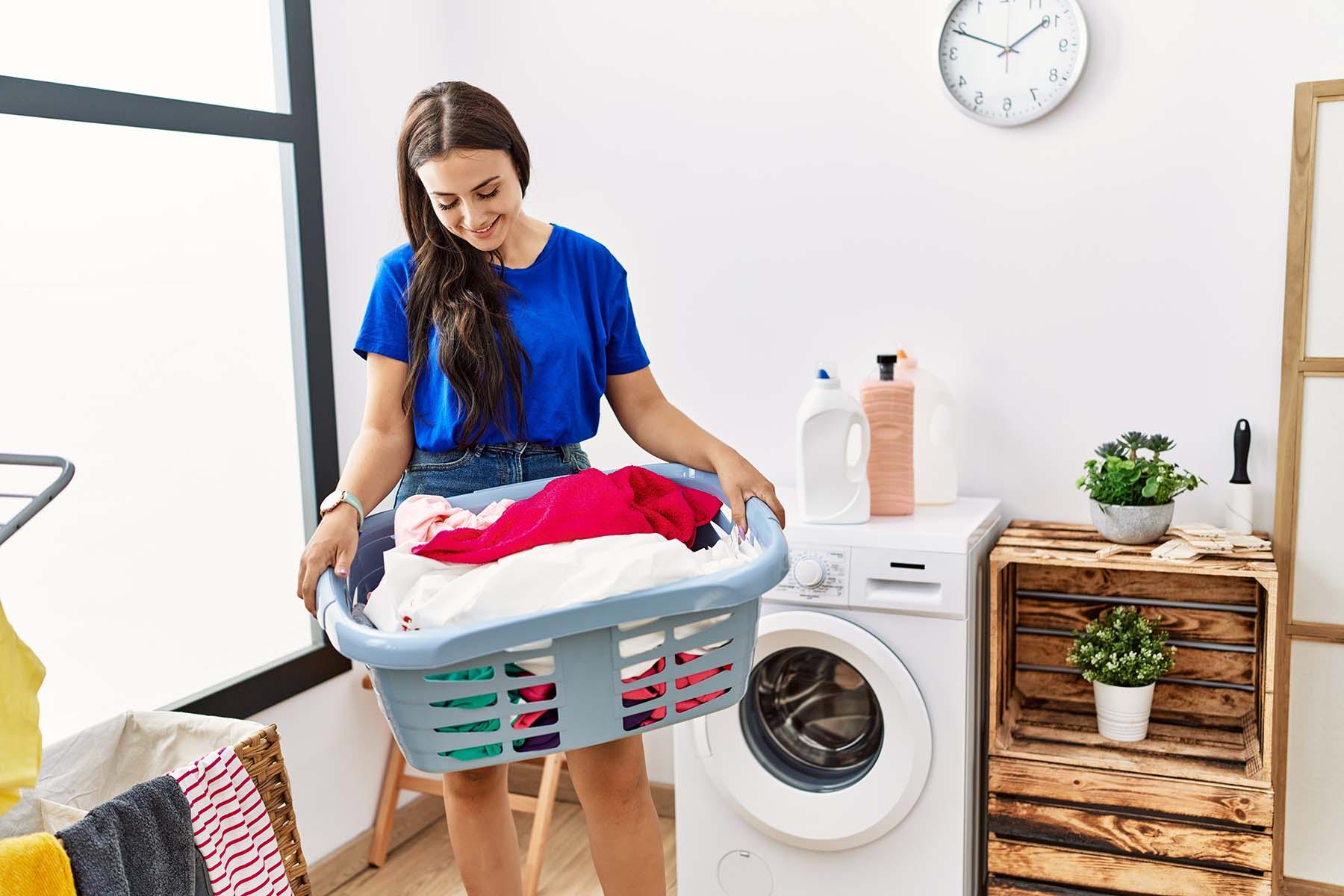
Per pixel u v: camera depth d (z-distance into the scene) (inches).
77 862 52.6
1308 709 88.2
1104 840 84.5
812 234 104.3
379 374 64.9
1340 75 85.8
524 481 65.0
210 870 59.9
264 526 98.9
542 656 47.5
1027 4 93.1
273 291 99.1
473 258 63.0
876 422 91.8
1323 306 84.7
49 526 81.1
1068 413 97.0
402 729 47.9
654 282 111.4
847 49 101.0
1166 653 92.7
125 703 86.8
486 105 57.7
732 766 92.0
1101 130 93.2
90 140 83.0
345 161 103.8
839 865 90.8
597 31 110.3
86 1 82.6
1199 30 89.2
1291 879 90.6
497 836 63.9
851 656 87.9
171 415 90.0
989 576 92.0
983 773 93.9
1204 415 92.8
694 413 111.5
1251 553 83.8
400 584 51.0
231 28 94.1
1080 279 95.3
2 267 77.7
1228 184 89.8
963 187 98.3
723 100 106.2
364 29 105.6
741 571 48.3
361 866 106.0
